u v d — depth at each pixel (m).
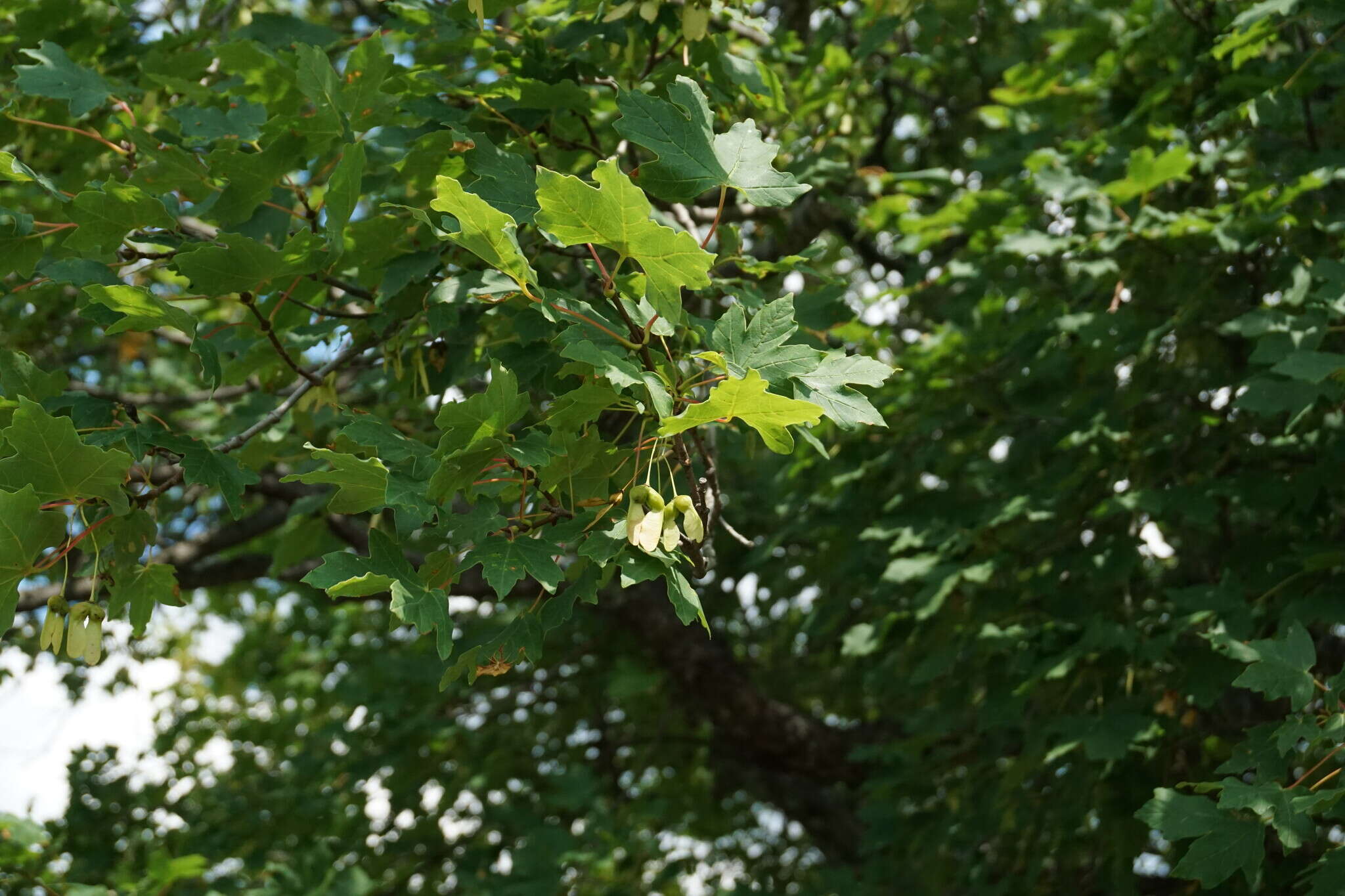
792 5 6.03
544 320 2.65
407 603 2.13
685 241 2.20
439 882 7.53
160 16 4.52
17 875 5.12
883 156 6.38
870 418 2.30
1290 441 4.60
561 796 7.10
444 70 3.42
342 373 4.28
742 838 10.61
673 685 8.41
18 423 2.26
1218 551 5.38
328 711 9.34
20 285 3.31
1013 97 5.67
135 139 3.11
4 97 3.82
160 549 6.35
